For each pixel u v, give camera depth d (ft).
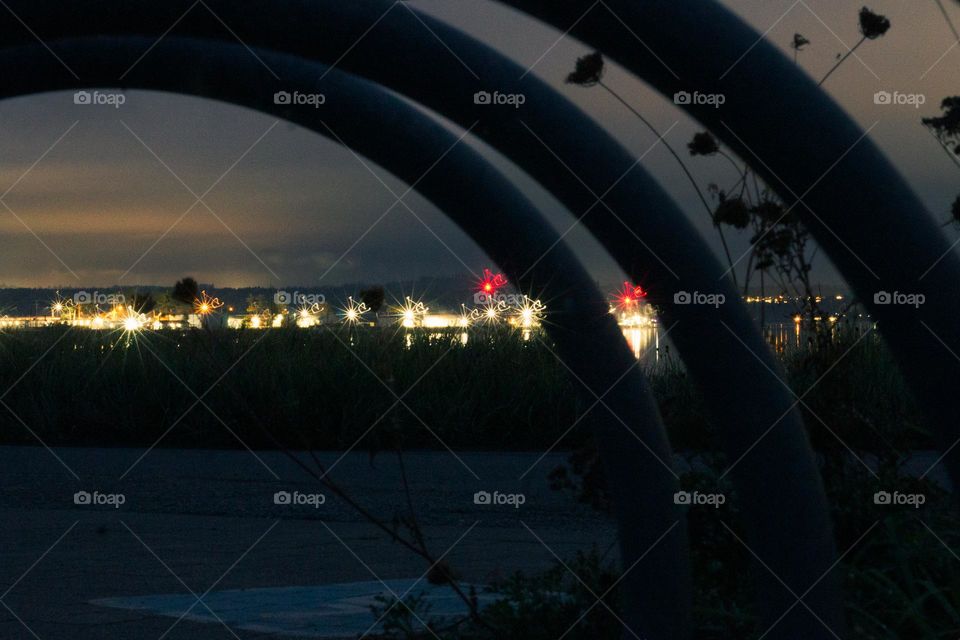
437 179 9.07
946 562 13.65
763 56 5.56
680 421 19.75
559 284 9.55
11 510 27.53
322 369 45.98
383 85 7.45
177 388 46.32
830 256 5.73
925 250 5.48
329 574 18.67
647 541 9.91
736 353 7.46
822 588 7.09
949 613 11.87
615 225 7.88
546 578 14.24
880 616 12.26
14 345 51.52
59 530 24.11
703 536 15.25
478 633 13.29
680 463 20.68
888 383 27.02
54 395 49.14
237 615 15.25
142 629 14.43
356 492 30.60
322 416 44.21
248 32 6.94
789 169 5.58
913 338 5.56
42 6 6.70
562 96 7.82
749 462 7.26
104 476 34.71
